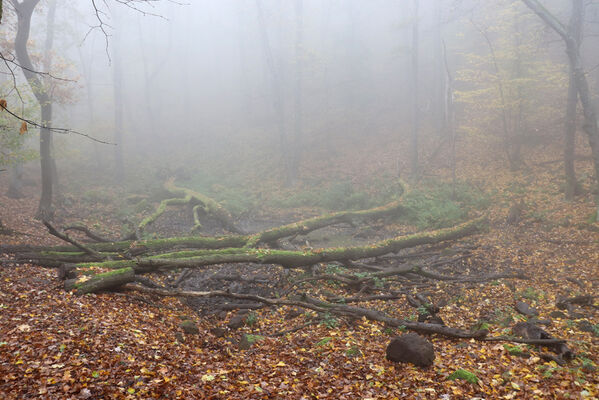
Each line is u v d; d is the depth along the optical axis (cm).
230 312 857
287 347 663
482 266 1191
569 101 1576
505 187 1836
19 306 641
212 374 521
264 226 1906
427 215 1688
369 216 1741
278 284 1054
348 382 521
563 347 611
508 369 557
